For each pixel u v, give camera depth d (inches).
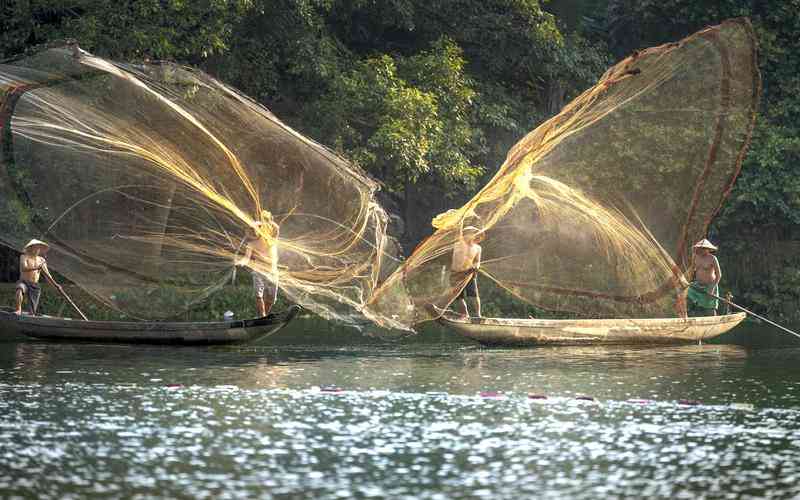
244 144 2347.4
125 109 2299.5
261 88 3722.9
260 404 1583.4
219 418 1472.7
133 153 2348.7
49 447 1290.6
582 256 2554.1
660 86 2370.8
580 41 4325.8
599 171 2444.6
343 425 1433.3
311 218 2426.2
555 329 2458.2
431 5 4072.3
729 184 2479.1
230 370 1953.7
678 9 4384.8
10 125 2326.5
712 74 2373.3
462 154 3818.9
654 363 2135.8
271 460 1238.3
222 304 3385.8
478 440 1348.4
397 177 3757.4
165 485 1131.3
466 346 2476.6
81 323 2410.2
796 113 4232.3
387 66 3582.7
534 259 2559.1
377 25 4195.4
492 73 4335.6
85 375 1863.9
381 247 2439.7
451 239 2436.0
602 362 2145.7
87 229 2421.3
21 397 1621.6
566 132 2368.4
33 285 2513.5
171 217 2410.2
